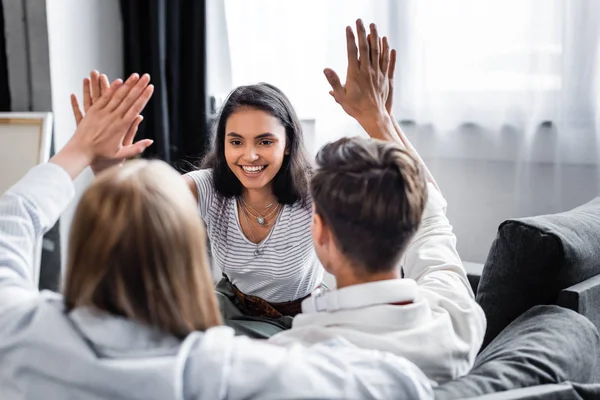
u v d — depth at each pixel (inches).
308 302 36.4
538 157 92.9
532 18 89.4
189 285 29.3
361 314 34.4
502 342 43.3
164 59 112.0
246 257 64.4
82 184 109.3
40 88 103.1
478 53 94.3
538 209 94.2
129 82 40.8
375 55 45.6
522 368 36.9
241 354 28.7
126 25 116.9
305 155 63.7
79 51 108.4
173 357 27.8
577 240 49.9
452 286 40.4
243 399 28.0
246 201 63.7
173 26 111.0
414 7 97.0
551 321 43.9
